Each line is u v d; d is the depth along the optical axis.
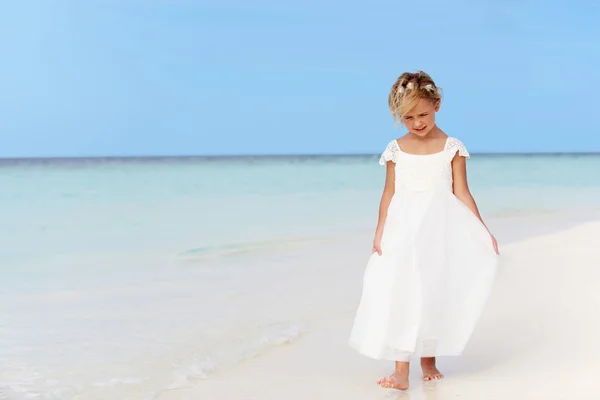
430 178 3.98
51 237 11.48
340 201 16.84
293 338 5.16
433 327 3.78
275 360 4.63
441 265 3.83
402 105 3.87
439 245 3.86
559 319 5.36
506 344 4.79
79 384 4.21
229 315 5.93
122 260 9.18
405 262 3.82
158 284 7.42
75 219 13.94
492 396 3.73
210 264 8.70
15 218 14.21
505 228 11.80
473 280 3.90
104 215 14.55
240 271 8.12
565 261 7.86
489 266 3.95
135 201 17.39
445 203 3.94
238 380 4.21
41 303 6.58
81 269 8.54
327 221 13.05
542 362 4.34
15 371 4.49
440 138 4.06
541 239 9.84
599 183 24.58
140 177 27.33
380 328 3.82
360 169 34.22
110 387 4.15
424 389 3.90
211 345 5.01
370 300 3.91
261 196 18.31
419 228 3.86
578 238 9.82
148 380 4.27
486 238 3.97
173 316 5.95
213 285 7.29
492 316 5.52
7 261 9.20
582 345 4.69
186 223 13.08
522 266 7.56
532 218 13.60
